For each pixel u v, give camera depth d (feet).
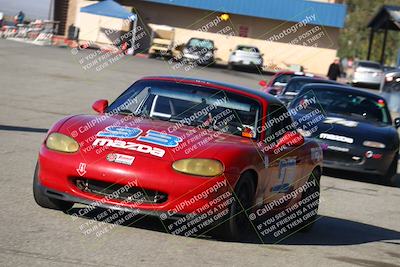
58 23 192.65
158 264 23.13
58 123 28.66
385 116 57.52
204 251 25.57
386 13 204.13
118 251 24.18
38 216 27.89
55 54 142.00
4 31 173.88
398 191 52.03
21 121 59.57
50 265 21.68
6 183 34.09
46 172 27.04
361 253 29.27
